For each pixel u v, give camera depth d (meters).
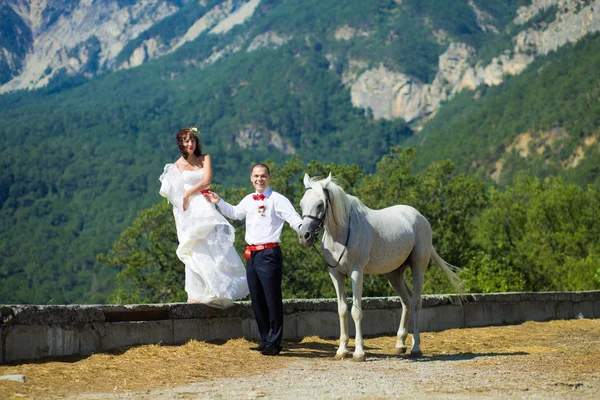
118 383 7.35
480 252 41.47
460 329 13.80
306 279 40.59
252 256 9.70
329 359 9.41
